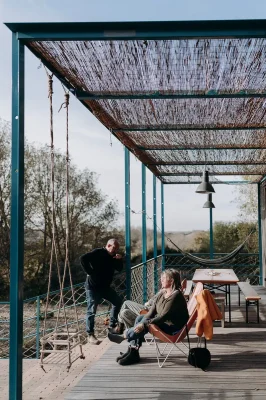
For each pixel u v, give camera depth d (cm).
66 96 405
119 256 575
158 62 359
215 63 361
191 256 1012
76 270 1816
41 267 1794
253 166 920
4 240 1750
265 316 681
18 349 298
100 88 417
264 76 385
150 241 2041
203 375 409
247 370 423
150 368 430
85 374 414
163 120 538
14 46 315
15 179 302
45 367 481
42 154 1872
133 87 415
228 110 500
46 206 1836
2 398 416
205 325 421
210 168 934
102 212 1906
